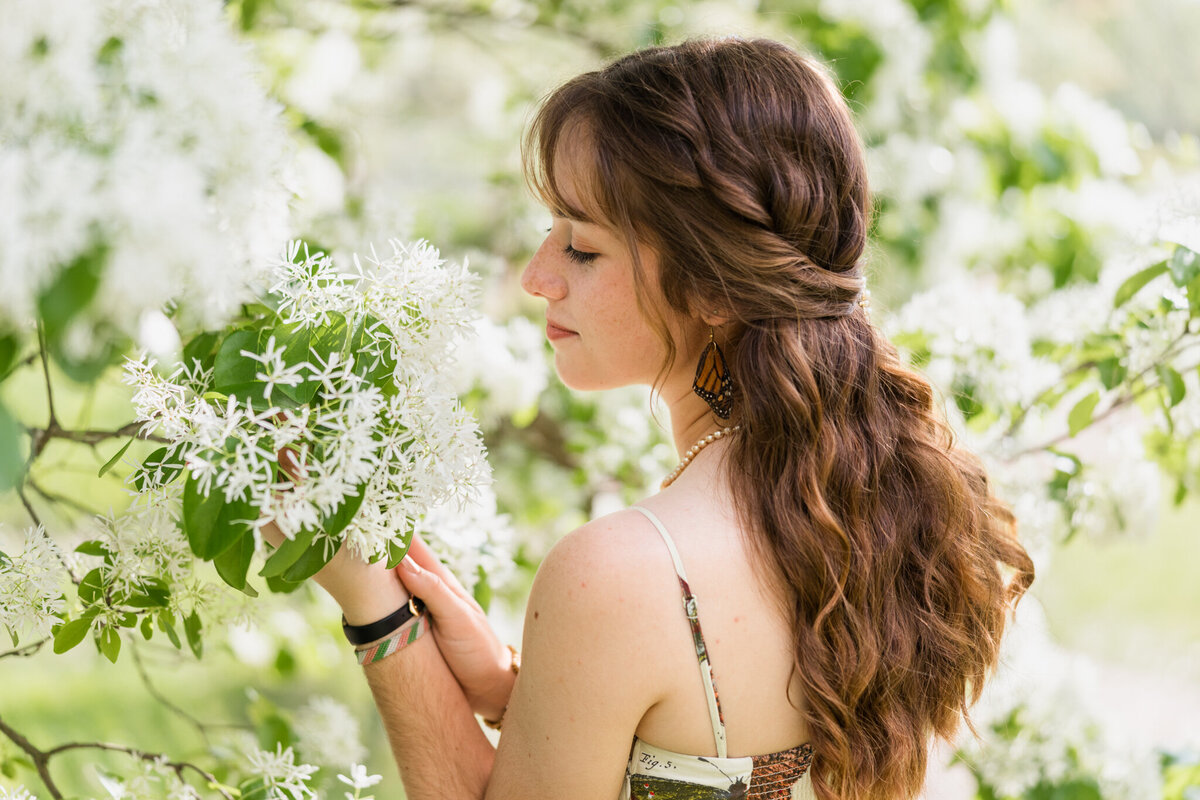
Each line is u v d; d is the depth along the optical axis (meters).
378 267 0.94
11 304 0.66
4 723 1.28
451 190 3.85
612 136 1.02
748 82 1.05
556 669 0.94
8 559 1.00
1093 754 2.11
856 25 2.86
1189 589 4.77
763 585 0.97
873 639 1.00
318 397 0.88
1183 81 5.78
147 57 0.76
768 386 1.02
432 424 0.90
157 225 0.68
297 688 3.50
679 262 1.03
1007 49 3.17
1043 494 1.89
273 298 1.04
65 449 1.94
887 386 1.14
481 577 1.44
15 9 0.69
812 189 1.05
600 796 0.97
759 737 0.97
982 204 3.07
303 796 1.26
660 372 1.10
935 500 1.10
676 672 0.94
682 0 2.88
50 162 0.66
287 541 0.86
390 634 1.08
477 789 1.10
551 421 2.80
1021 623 1.86
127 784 1.22
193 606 1.09
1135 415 2.04
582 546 0.95
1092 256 3.03
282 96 2.12
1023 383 1.89
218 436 0.83
